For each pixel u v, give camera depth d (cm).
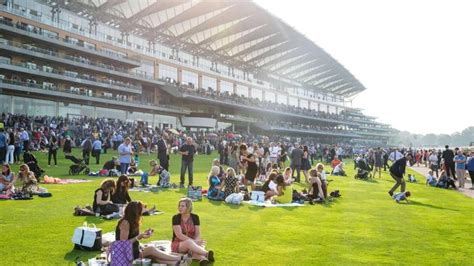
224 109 9775
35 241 881
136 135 4428
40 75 5884
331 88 14712
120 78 7375
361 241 961
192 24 8244
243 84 10762
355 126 15062
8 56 5691
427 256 843
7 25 5403
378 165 3106
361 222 1205
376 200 1734
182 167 1919
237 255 819
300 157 2448
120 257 691
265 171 2475
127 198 1216
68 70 6538
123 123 5888
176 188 1888
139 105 7406
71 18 6675
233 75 10400
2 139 2417
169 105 8062
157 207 1352
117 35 7481
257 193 1567
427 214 1377
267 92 11712
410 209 1485
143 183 1917
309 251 860
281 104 11188
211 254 775
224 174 1686
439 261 807
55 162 2727
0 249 816
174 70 8588
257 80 11388
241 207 1430
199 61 9456
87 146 2814
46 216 1150
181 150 1912
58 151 3709
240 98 9694
